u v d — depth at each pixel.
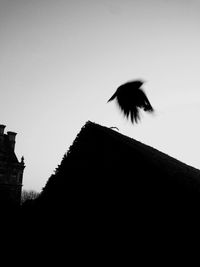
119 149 8.25
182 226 5.74
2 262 9.38
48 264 8.77
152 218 6.55
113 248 7.29
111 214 7.75
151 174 6.93
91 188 8.73
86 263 7.82
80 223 8.56
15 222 10.12
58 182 9.86
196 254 5.17
